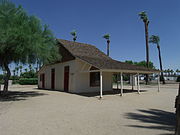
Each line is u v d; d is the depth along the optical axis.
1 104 11.82
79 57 18.81
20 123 7.03
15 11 15.10
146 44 36.66
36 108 10.40
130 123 7.22
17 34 12.79
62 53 22.14
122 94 18.33
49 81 25.47
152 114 9.12
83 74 20.12
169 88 28.70
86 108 10.55
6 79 17.00
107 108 10.65
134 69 18.53
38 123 7.05
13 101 13.26
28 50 13.76
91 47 26.09
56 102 12.84
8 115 8.46
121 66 18.48
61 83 22.44
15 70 50.84
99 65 16.25
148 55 36.28
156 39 48.34
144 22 37.22
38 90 23.23
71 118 7.96
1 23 13.22
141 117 8.35
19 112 9.20
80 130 6.21
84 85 20.14
